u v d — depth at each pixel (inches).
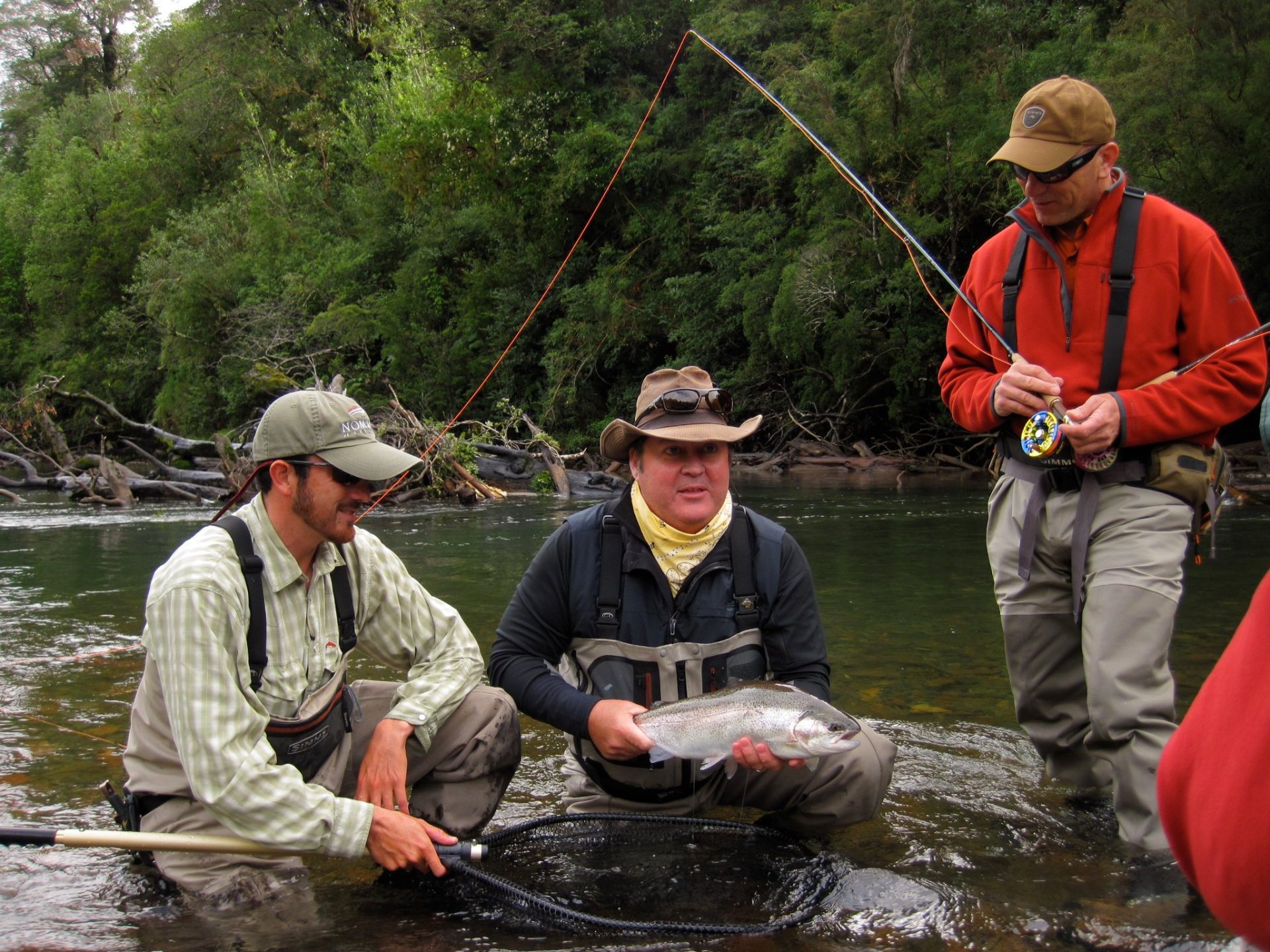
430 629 119.1
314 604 107.9
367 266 1122.0
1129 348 120.4
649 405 117.9
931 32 733.9
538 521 447.8
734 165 908.6
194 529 425.7
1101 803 126.3
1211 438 121.2
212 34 1525.6
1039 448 119.6
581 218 1023.6
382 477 102.4
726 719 105.2
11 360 1504.7
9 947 92.8
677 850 113.8
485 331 1040.2
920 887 101.6
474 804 117.2
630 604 118.0
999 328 131.3
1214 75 566.3
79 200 1434.5
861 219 749.9
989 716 161.6
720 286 868.6
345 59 1488.7
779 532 121.7
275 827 99.3
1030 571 126.6
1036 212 124.6
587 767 121.1
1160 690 113.9
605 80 1042.7
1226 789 36.6
